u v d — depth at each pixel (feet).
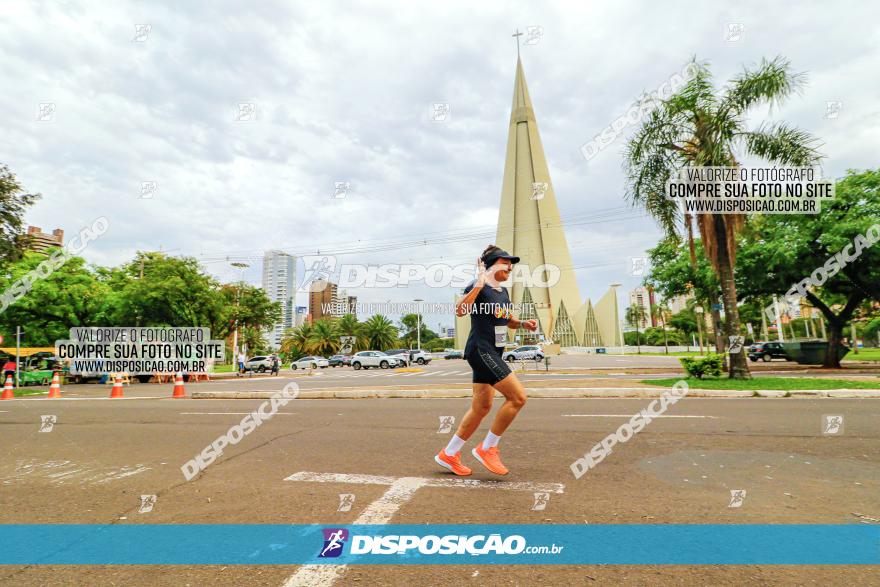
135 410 31.14
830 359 61.21
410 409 27.91
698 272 62.18
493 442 12.44
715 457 14.10
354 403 32.12
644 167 41.50
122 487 12.28
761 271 56.85
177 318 89.71
